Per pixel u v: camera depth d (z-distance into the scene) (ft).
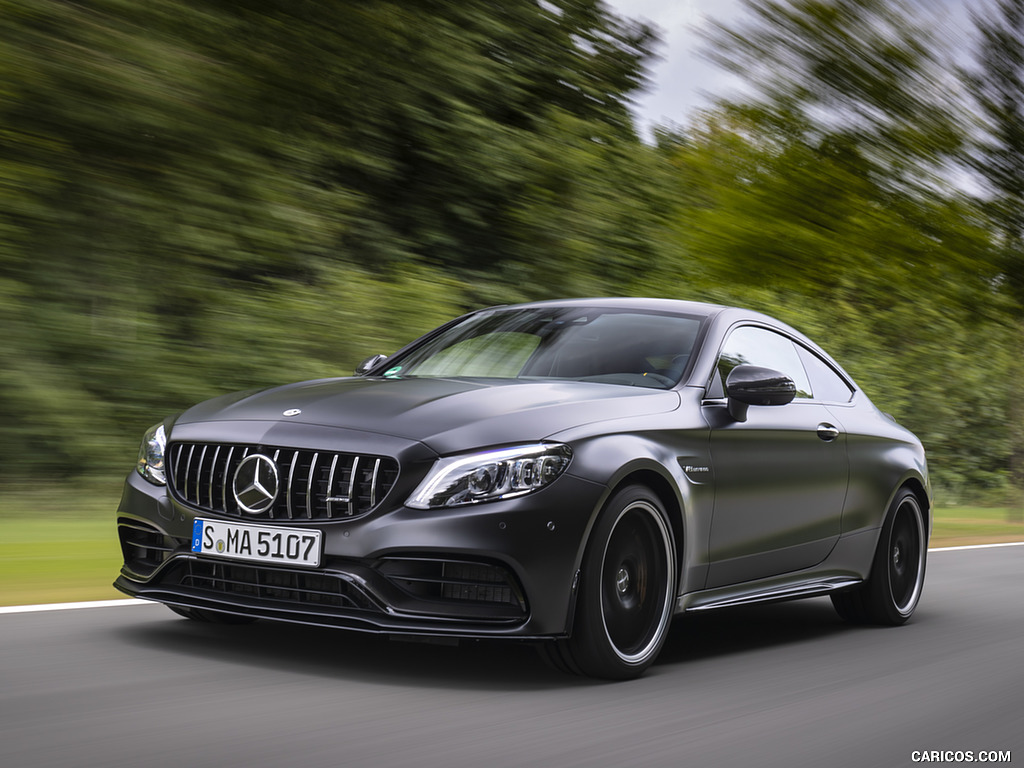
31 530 23.77
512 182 42.42
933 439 56.54
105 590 17.46
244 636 14.16
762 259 41.63
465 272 42.16
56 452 28.48
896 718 11.80
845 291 49.55
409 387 13.62
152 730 9.90
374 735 10.06
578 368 15.11
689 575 13.80
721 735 10.71
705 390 14.76
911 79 37.99
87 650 13.10
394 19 36.81
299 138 33.45
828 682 13.42
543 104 44.83
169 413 30.35
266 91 30.53
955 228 39.47
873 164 39.19
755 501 14.90
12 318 27.96
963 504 57.36
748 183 42.06
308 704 11.03
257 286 33.40
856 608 18.15
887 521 18.08
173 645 13.51
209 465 12.76
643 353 15.25
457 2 40.27
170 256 30.04
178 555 12.72
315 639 14.15
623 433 12.94
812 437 16.31
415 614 11.74
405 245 40.29
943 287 41.88
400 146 40.06
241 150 29.99
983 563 26.96
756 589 15.30
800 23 37.86
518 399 13.01
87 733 9.74
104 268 29.22
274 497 12.19
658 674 13.33
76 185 27.53
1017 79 37.65
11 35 25.58
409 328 36.29
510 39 43.01
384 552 11.70
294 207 32.14
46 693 11.10
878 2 37.58
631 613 12.92
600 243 45.11
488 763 9.41
